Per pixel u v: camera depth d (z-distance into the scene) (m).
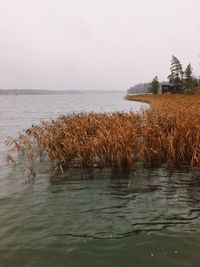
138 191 7.48
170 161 9.47
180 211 6.28
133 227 5.59
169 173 8.87
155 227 5.58
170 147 9.38
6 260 4.55
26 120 29.64
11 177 8.95
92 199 7.01
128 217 6.04
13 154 12.35
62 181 8.38
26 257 4.63
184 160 9.67
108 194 7.31
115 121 12.09
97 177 8.64
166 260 4.53
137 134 9.95
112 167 9.23
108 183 8.12
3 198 7.15
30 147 11.20
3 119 31.03
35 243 5.03
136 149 9.50
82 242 5.07
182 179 8.32
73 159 10.20
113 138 9.32
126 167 9.26
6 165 10.42
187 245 4.92
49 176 8.89
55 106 62.97
